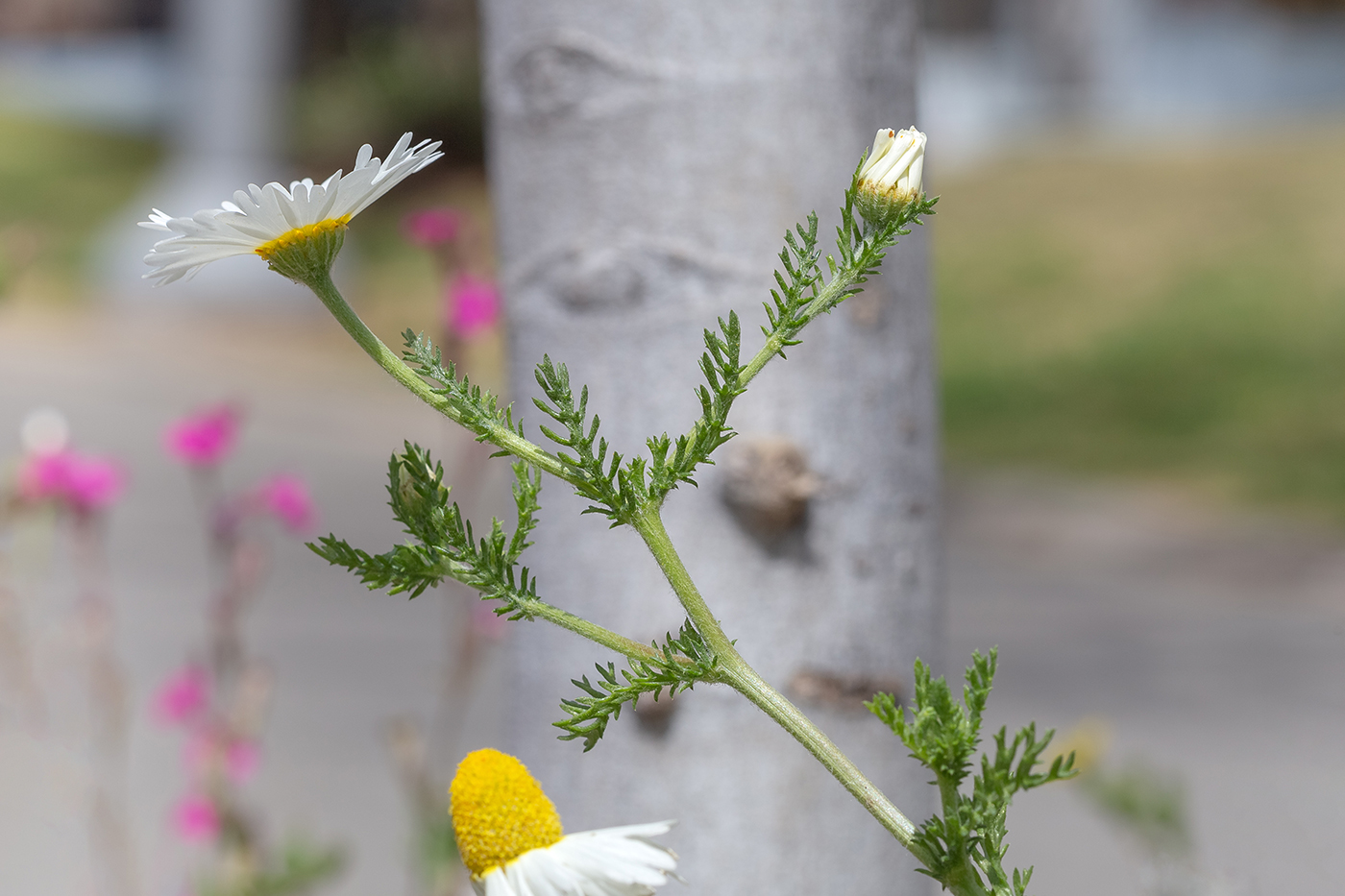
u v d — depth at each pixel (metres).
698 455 0.88
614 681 0.87
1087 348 12.05
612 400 1.48
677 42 1.45
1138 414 10.54
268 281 15.05
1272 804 4.30
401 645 5.85
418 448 0.90
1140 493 8.96
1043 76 20.86
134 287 15.20
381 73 21.31
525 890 0.76
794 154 1.45
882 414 1.48
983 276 14.07
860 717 1.46
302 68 23.30
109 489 3.16
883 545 1.47
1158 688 5.78
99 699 3.19
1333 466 9.06
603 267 1.47
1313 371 10.72
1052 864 3.86
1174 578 7.67
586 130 1.47
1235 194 14.84
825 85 1.45
